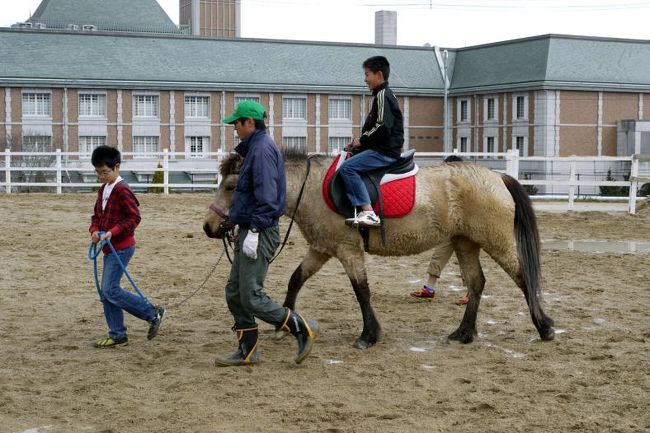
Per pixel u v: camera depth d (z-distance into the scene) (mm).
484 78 67000
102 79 59688
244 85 62594
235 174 7180
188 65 63125
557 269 12523
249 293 6863
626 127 62594
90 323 8875
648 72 64750
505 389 6500
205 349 7758
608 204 26453
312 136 64938
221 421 5750
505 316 9250
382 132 7520
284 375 6891
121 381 6699
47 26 80125
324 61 67062
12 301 9977
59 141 59125
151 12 85375
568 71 62312
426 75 69750
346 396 6316
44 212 21641
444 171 7922
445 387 6562
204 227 7273
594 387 6547
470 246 8070
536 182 22812
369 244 7676
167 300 10172
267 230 6840
